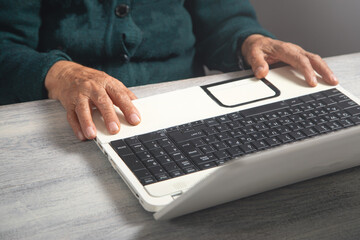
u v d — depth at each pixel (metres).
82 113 0.78
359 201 0.65
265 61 0.98
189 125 0.76
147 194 0.62
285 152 0.54
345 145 0.59
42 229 0.59
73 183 0.67
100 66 1.21
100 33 1.17
